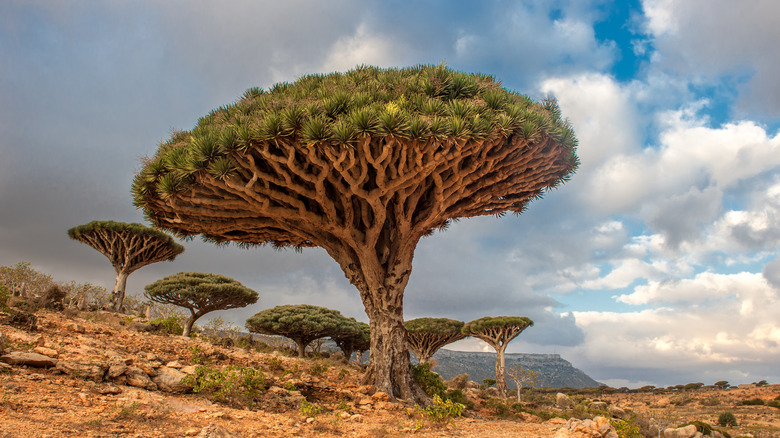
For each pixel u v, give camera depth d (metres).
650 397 60.91
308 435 7.82
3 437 4.91
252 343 28.33
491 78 14.47
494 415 15.38
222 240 16.12
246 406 9.61
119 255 32.41
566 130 13.47
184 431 6.60
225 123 12.16
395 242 14.20
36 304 17.50
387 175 12.45
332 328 36.44
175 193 11.74
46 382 7.63
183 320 27.61
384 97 12.16
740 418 39.41
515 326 36.53
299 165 11.64
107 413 6.73
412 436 8.74
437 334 39.81
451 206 14.48
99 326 14.70
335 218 13.11
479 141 11.28
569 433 9.39
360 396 12.16
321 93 11.97
